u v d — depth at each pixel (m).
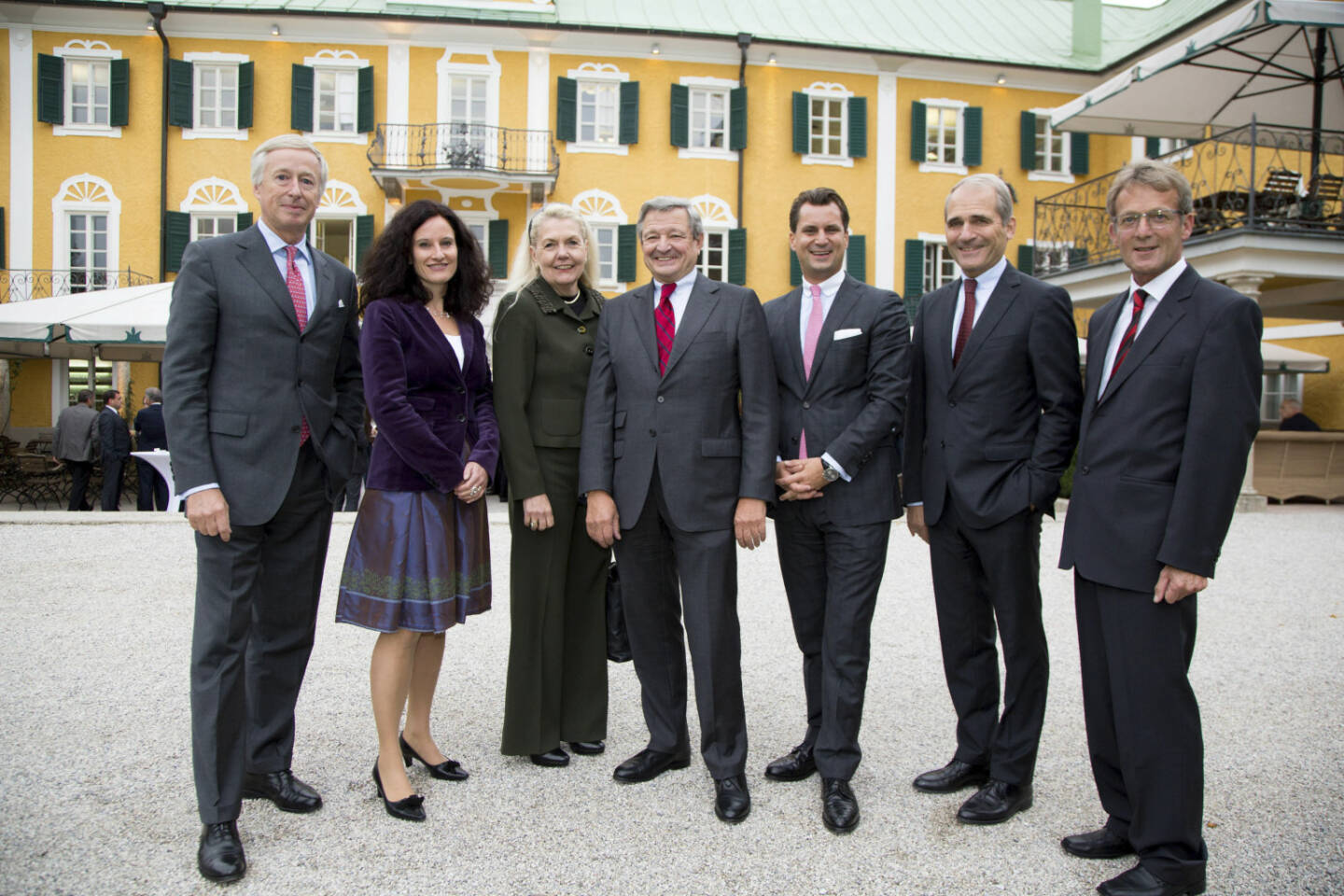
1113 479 2.60
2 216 16.78
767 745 3.51
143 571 6.81
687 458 3.01
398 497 2.87
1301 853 2.66
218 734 2.54
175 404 2.61
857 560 2.99
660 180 18.05
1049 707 3.98
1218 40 10.26
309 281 2.92
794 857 2.61
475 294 3.15
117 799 2.92
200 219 17.36
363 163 17.38
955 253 3.05
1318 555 8.23
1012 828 2.83
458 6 17.69
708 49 18.05
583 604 3.42
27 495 12.37
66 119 16.95
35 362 17.03
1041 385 2.93
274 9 16.91
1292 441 13.14
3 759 3.23
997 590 2.94
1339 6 9.68
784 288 18.39
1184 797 2.44
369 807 2.90
